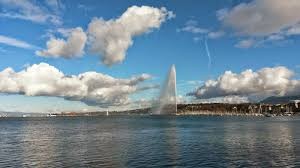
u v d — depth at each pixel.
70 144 85.12
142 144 83.12
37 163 55.50
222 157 58.94
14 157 62.72
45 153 67.56
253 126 176.25
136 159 58.00
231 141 88.31
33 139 104.81
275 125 187.88
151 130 146.12
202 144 81.44
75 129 162.88
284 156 59.25
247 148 71.62
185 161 55.50
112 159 58.16
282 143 81.69
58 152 68.56
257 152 64.69
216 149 70.50
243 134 114.31
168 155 62.38
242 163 52.84
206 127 168.75
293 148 70.75
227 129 147.38
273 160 55.19
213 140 92.00
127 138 102.56
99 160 57.22
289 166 50.12
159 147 75.88
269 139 93.38
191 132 128.12
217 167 50.09
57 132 140.12
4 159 60.41
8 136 120.69
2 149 76.56
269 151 66.06
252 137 100.81
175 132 129.75
